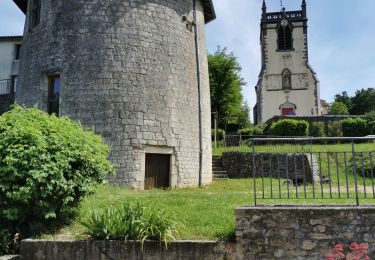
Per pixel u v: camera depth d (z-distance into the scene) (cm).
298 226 555
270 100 3938
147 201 830
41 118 684
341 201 760
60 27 1309
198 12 1545
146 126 1260
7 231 604
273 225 559
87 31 1279
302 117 2703
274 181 1394
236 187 1272
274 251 555
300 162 1507
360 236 543
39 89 1316
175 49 1373
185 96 1389
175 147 1321
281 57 3994
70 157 646
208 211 724
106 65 1254
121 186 1193
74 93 1250
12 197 574
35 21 1465
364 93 5747
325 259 543
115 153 1210
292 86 3928
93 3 1294
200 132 1445
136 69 1273
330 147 1738
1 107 2169
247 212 566
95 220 611
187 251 563
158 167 1294
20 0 1605
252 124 4947
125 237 574
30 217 644
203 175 1439
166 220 595
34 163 591
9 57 2619
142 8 1317
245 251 559
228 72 3700
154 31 1327
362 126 2508
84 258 578
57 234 632
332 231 548
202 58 1552
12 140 606
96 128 1222
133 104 1252
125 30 1284
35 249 586
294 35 4016
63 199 636
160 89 1308
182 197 923
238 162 1723
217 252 561
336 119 2680
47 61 1312
